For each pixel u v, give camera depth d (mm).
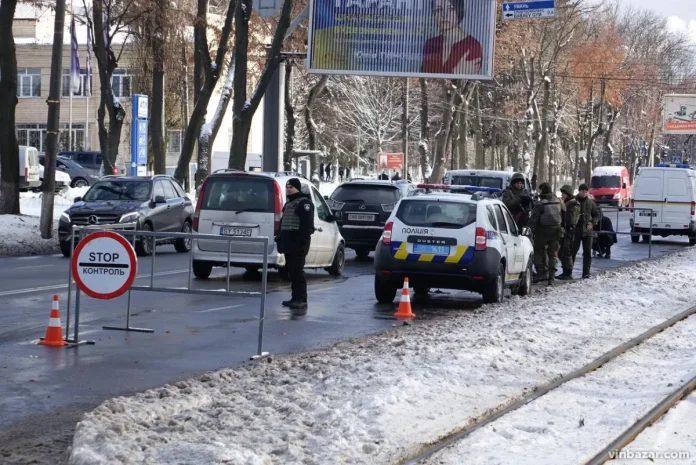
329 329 18656
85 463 8812
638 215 53250
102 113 51219
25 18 92062
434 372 13523
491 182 41250
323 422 10594
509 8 45125
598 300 23688
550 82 94375
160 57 51406
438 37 46906
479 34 46719
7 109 41750
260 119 101062
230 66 54781
